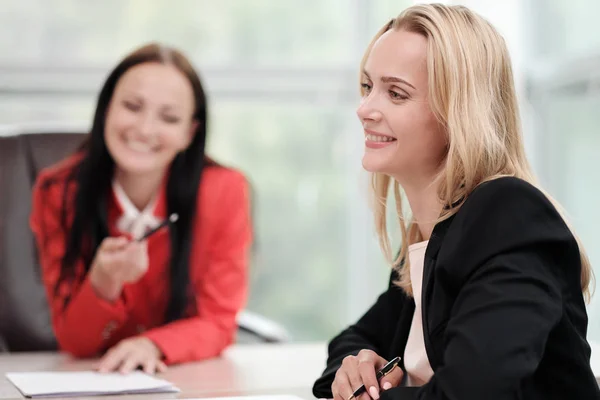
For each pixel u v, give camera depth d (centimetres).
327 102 477
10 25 458
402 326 173
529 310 123
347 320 503
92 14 466
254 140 494
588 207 420
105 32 467
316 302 504
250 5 484
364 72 158
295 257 502
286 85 473
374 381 154
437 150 152
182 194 261
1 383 193
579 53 412
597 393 137
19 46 459
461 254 135
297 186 500
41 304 307
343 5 493
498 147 146
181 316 256
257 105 491
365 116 152
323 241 503
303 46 489
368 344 185
